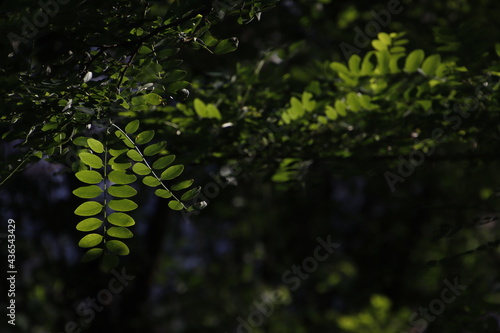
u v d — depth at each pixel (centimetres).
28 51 327
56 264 1209
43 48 329
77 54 341
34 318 1170
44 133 360
